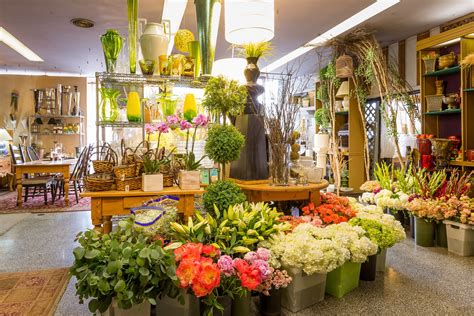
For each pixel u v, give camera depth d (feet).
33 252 11.25
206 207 8.05
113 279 5.17
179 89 13.73
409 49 18.78
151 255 5.32
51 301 7.64
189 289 5.85
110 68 10.32
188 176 8.92
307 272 6.50
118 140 11.49
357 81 19.44
